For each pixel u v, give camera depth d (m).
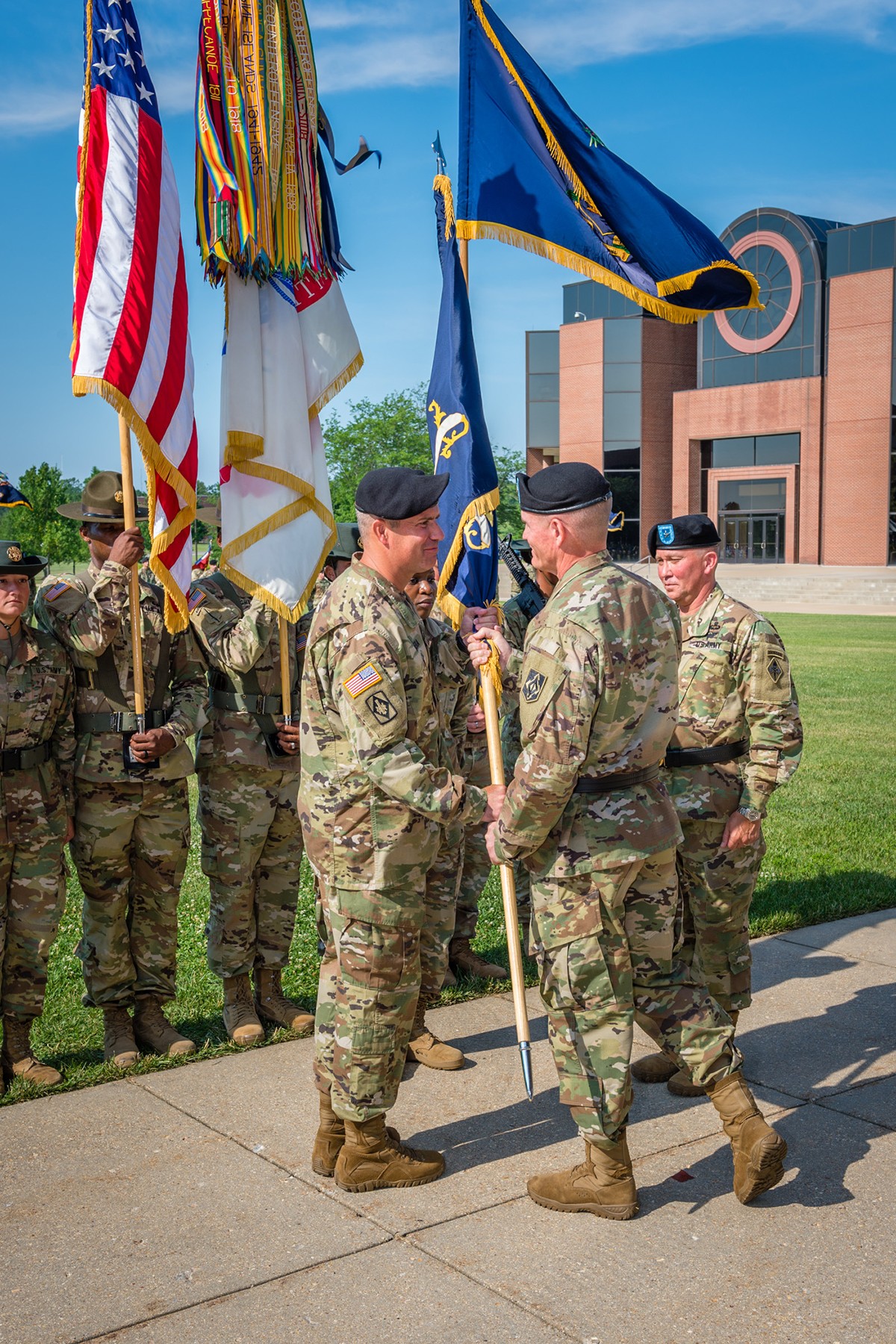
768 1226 3.39
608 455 55.75
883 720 14.34
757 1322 2.95
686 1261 3.21
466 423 4.74
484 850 5.60
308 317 5.22
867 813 9.27
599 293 56.25
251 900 4.91
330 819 3.45
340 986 3.53
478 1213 3.48
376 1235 3.36
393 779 3.29
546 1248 3.29
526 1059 3.59
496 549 4.77
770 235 50.75
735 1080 3.41
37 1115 4.16
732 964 4.25
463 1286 3.11
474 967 5.66
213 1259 3.25
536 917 3.41
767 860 7.75
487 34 5.04
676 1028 3.41
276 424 5.02
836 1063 4.54
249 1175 3.72
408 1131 4.04
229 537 4.89
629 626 3.26
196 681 4.84
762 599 44.50
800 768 11.20
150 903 4.72
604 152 5.18
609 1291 3.08
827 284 49.81
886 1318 2.97
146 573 4.92
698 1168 3.75
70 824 4.64
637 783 3.34
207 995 5.45
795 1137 3.94
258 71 4.87
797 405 50.84
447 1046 4.62
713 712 4.13
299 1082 4.44
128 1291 3.10
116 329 4.49
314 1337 2.90
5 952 4.46
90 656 4.57
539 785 3.19
